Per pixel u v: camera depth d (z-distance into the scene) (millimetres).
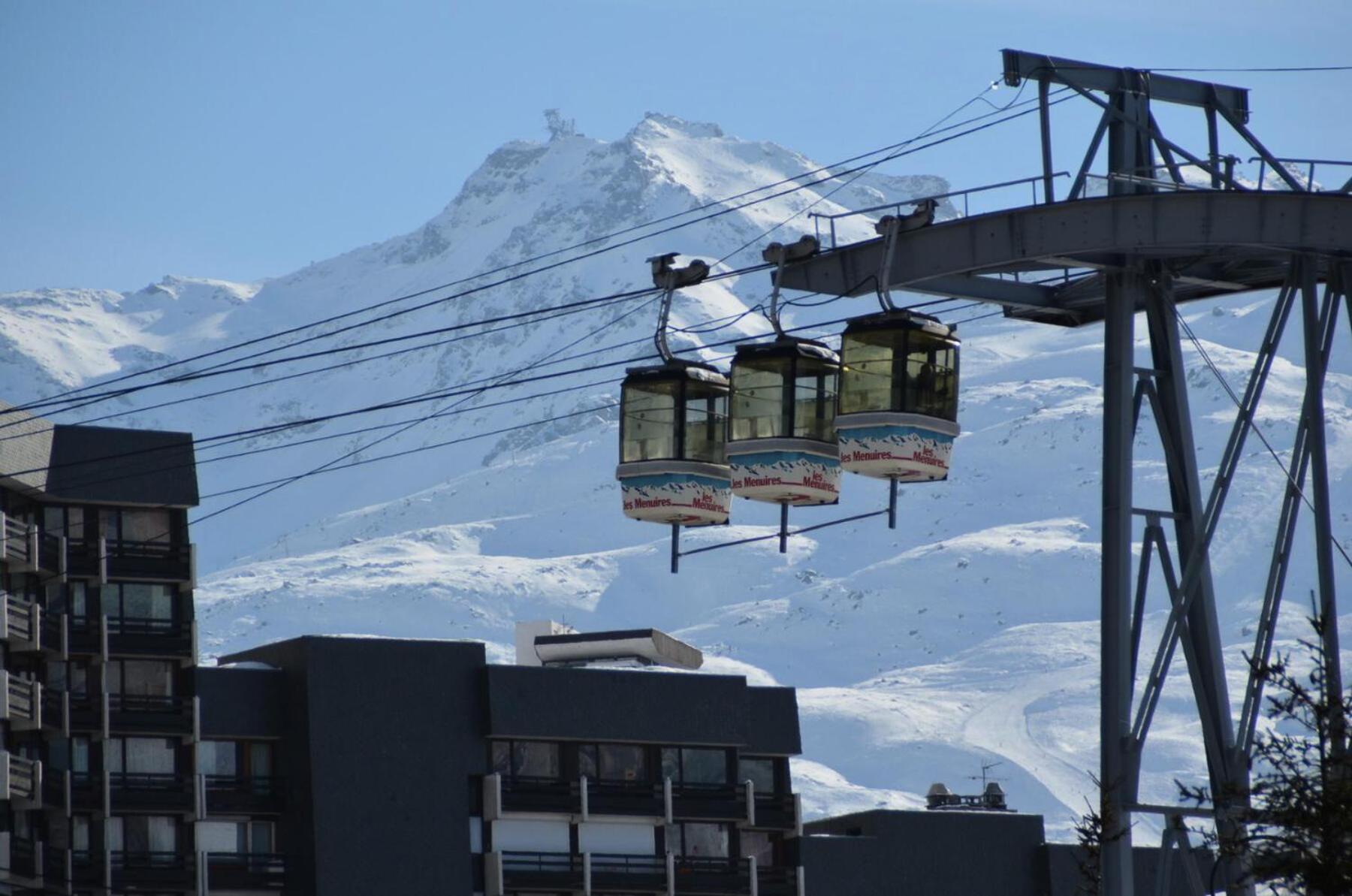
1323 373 126000
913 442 110000
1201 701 125062
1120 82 128750
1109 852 120375
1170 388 128625
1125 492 126062
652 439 114812
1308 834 85125
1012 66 125812
